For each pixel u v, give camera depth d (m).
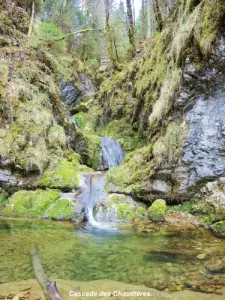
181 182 6.59
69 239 5.11
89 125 14.48
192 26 6.38
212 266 3.86
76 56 19.78
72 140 10.23
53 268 3.84
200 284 3.37
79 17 20.91
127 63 15.68
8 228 5.67
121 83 14.43
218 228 5.32
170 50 8.33
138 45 16.52
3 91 7.96
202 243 4.83
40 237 5.16
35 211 6.60
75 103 16.73
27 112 8.07
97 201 7.11
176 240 5.03
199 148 6.32
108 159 11.47
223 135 6.05
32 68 9.45
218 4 5.68
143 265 3.96
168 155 6.70
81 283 3.43
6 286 3.28
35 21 12.31
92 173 8.12
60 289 3.26
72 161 8.55
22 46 9.95
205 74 6.13
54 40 12.02
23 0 12.09
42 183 7.23
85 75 18.80
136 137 11.45
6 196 7.14
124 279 3.54
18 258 4.12
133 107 12.30
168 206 6.78
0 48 9.10
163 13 17.11
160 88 8.97
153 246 4.73
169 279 3.51
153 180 6.92
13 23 10.64
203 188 6.33
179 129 6.67
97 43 21.83
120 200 6.88
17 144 7.42
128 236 5.30
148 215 6.47
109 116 14.43
